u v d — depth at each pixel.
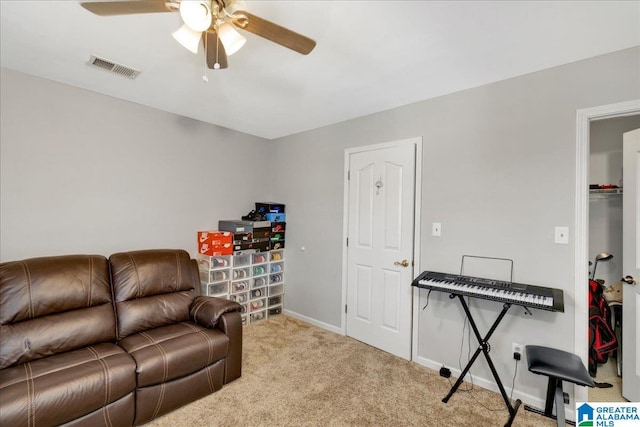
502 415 1.91
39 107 2.30
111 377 1.61
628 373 2.07
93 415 1.57
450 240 2.41
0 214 2.16
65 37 1.76
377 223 2.89
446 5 1.42
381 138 2.88
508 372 2.12
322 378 2.31
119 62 2.05
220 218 3.50
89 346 1.91
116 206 2.70
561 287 1.94
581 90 1.90
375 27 1.60
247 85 2.37
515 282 2.11
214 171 3.43
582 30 1.59
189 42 1.40
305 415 1.88
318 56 1.91
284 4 1.42
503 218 2.17
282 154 3.88
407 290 2.65
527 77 2.09
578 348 1.88
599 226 2.83
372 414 1.90
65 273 1.99
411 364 2.55
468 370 2.16
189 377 1.96
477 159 2.29
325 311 3.34
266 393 2.10
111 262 2.30
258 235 3.46
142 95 2.61
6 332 1.69
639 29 1.58
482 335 2.24
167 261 2.53
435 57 1.90
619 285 2.65
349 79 2.23
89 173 2.55
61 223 2.42
